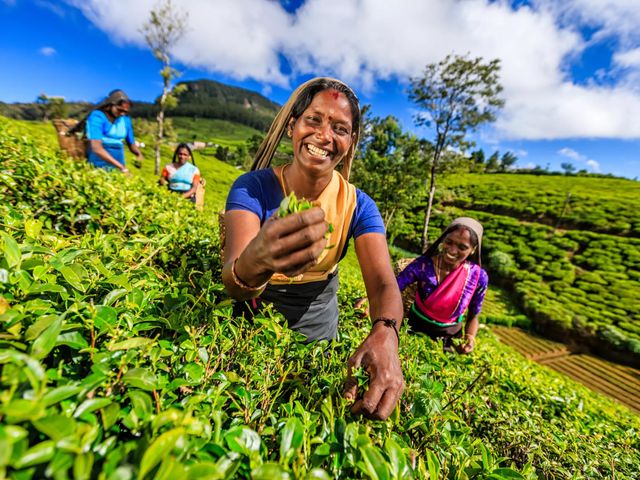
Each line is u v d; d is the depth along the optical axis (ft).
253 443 2.12
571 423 6.42
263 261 2.61
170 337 3.48
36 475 1.47
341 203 5.08
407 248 102.12
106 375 2.11
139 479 1.46
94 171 9.26
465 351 8.32
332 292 5.68
